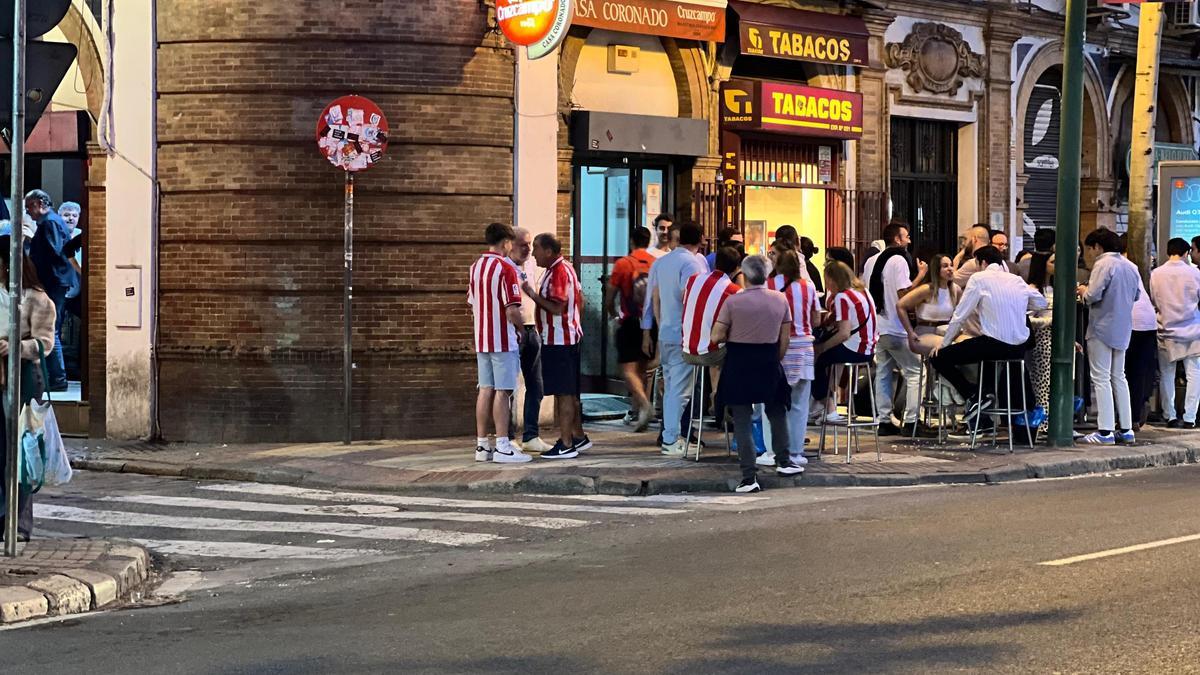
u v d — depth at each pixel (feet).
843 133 65.92
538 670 21.98
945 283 50.80
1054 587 27.25
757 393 41.42
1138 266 60.13
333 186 52.08
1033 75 77.10
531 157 54.85
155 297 53.42
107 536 36.29
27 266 32.76
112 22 53.21
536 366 48.52
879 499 40.27
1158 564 29.37
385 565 32.24
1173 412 57.47
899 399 54.19
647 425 54.19
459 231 53.36
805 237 55.42
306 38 51.67
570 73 57.72
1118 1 57.88
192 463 47.60
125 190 53.47
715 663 22.17
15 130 30.45
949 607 25.71
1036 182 78.54
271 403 52.42
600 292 60.44
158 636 25.32
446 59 52.80
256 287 52.34
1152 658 22.16
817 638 23.63
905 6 70.08
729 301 41.55
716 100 62.39
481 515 38.47
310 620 26.35
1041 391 52.80
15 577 29.01
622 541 34.17
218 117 52.26
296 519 38.37
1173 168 60.44
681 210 61.77
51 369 45.52
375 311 52.60
